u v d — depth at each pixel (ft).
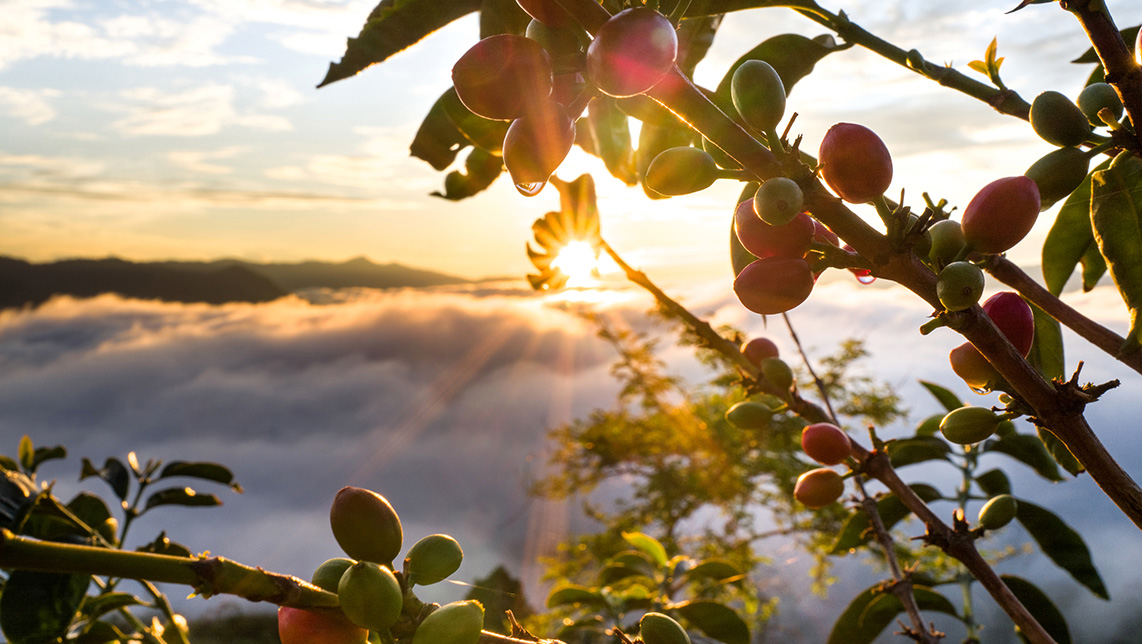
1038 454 5.56
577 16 1.87
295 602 1.63
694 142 3.42
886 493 5.53
